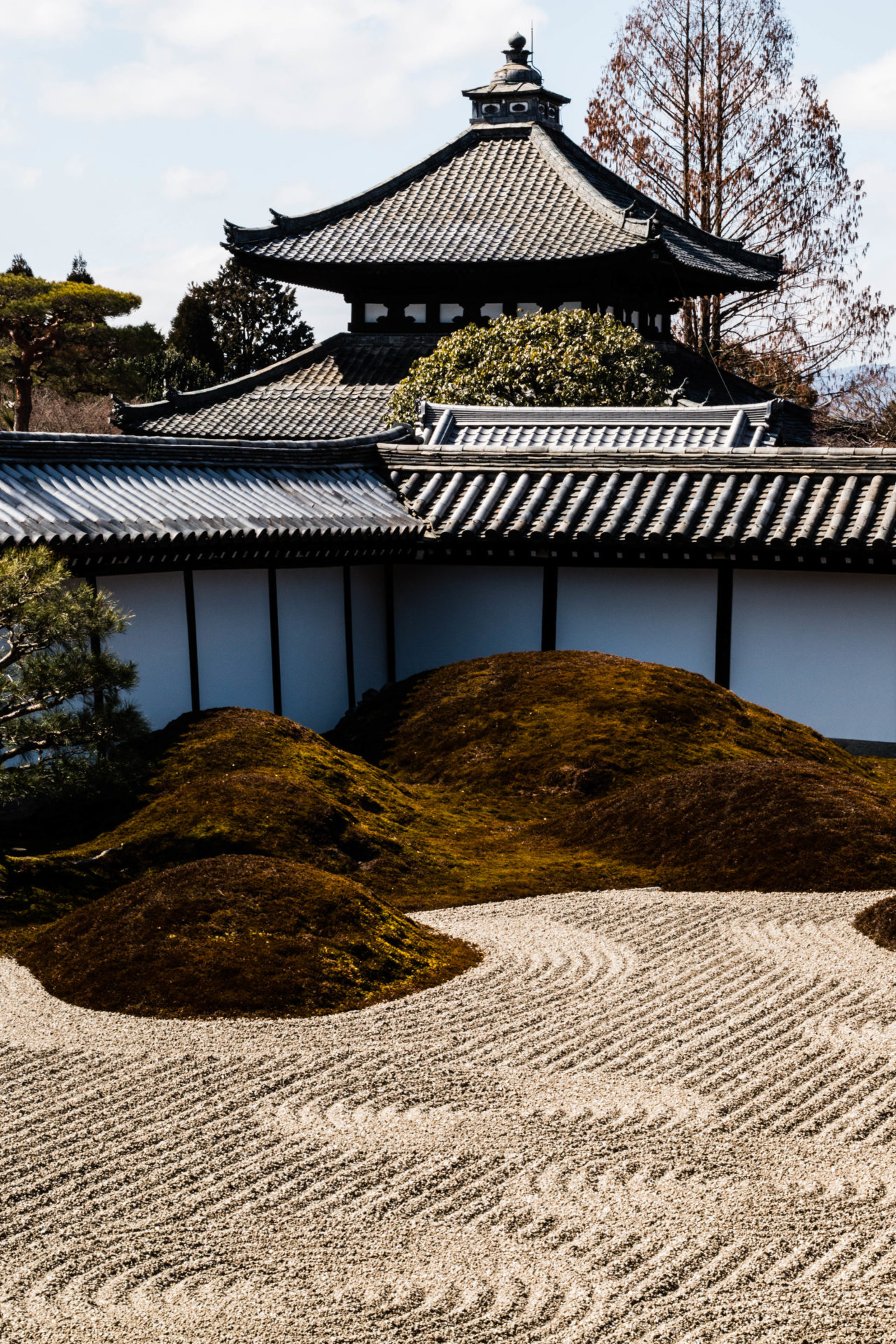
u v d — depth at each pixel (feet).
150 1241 18.67
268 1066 24.43
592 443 78.64
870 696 57.88
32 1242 18.74
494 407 84.02
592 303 113.91
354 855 38.32
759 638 59.67
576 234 111.96
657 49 146.82
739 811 40.22
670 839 40.22
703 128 147.13
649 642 61.77
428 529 63.57
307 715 59.47
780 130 146.00
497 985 28.94
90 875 35.32
